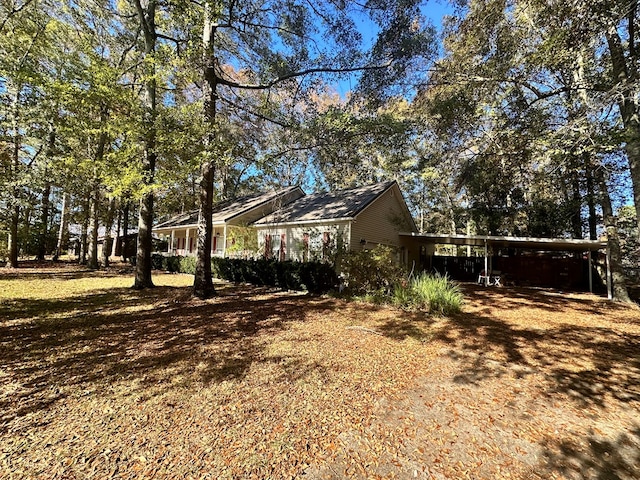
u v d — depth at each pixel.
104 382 3.56
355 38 7.89
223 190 24.59
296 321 6.44
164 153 7.18
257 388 3.51
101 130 6.76
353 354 4.67
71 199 17.94
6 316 6.34
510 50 7.11
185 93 9.48
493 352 4.98
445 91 9.15
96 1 10.41
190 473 2.20
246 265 12.80
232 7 7.63
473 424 2.95
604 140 6.07
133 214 28.66
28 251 19.39
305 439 2.64
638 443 2.71
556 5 5.88
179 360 4.26
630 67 6.34
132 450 2.42
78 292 9.39
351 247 12.46
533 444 2.67
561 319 7.54
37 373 3.74
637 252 17.02
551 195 15.72
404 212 17.14
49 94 6.52
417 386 3.72
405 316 7.12
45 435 2.56
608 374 4.20
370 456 2.46
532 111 7.80
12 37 8.80
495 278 16.39
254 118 9.52
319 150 8.45
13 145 9.77
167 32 10.47
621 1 5.26
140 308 7.43
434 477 2.26
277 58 8.47
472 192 16.28
